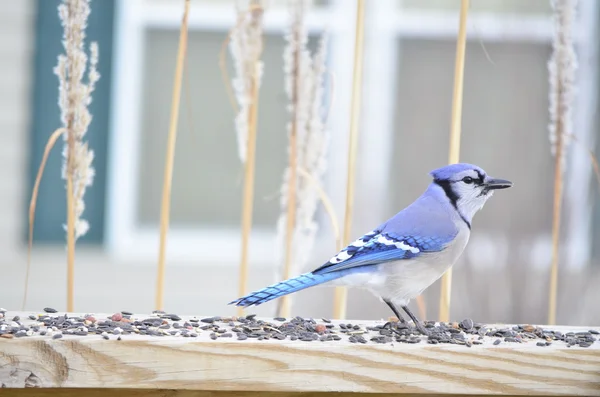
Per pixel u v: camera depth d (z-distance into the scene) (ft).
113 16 50.55
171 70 51.47
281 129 51.83
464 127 48.78
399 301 22.65
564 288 37.81
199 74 51.42
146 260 51.03
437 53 51.34
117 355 18.21
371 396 19.53
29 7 49.93
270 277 51.13
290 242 24.77
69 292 23.32
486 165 46.26
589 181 43.09
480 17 49.14
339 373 18.72
